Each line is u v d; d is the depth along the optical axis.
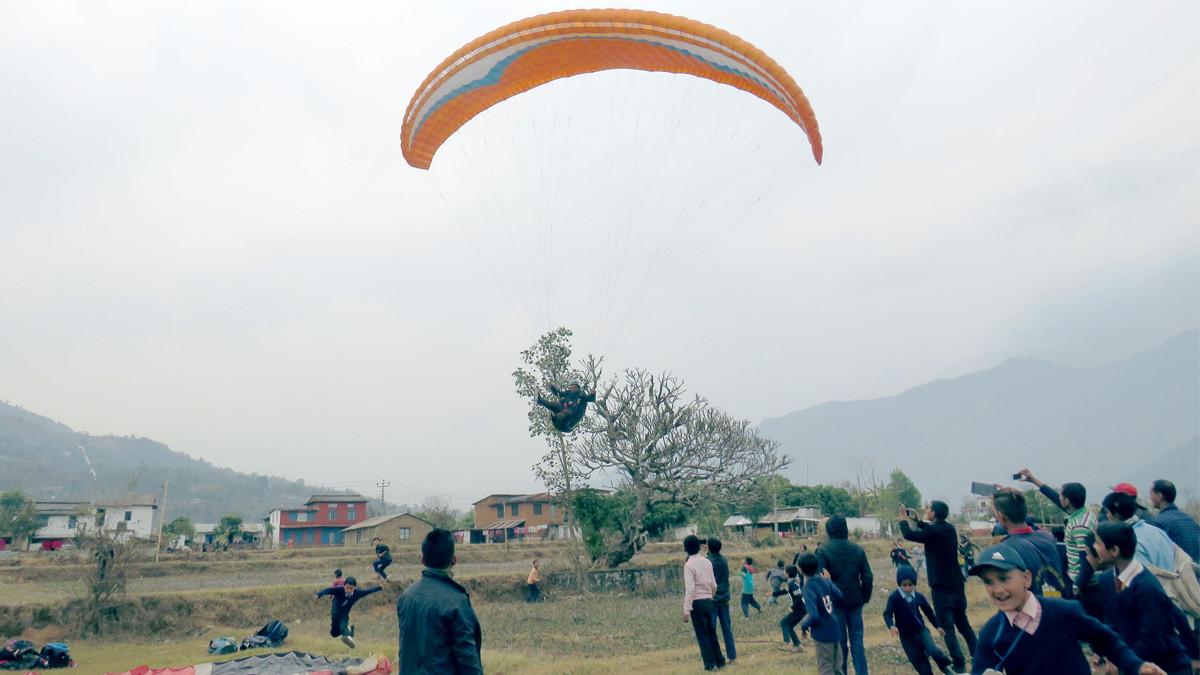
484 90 15.40
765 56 11.73
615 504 37.97
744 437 37.56
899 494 75.25
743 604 20.14
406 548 63.19
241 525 98.12
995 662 4.46
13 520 75.56
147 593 26.78
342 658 13.49
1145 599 5.29
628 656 13.95
